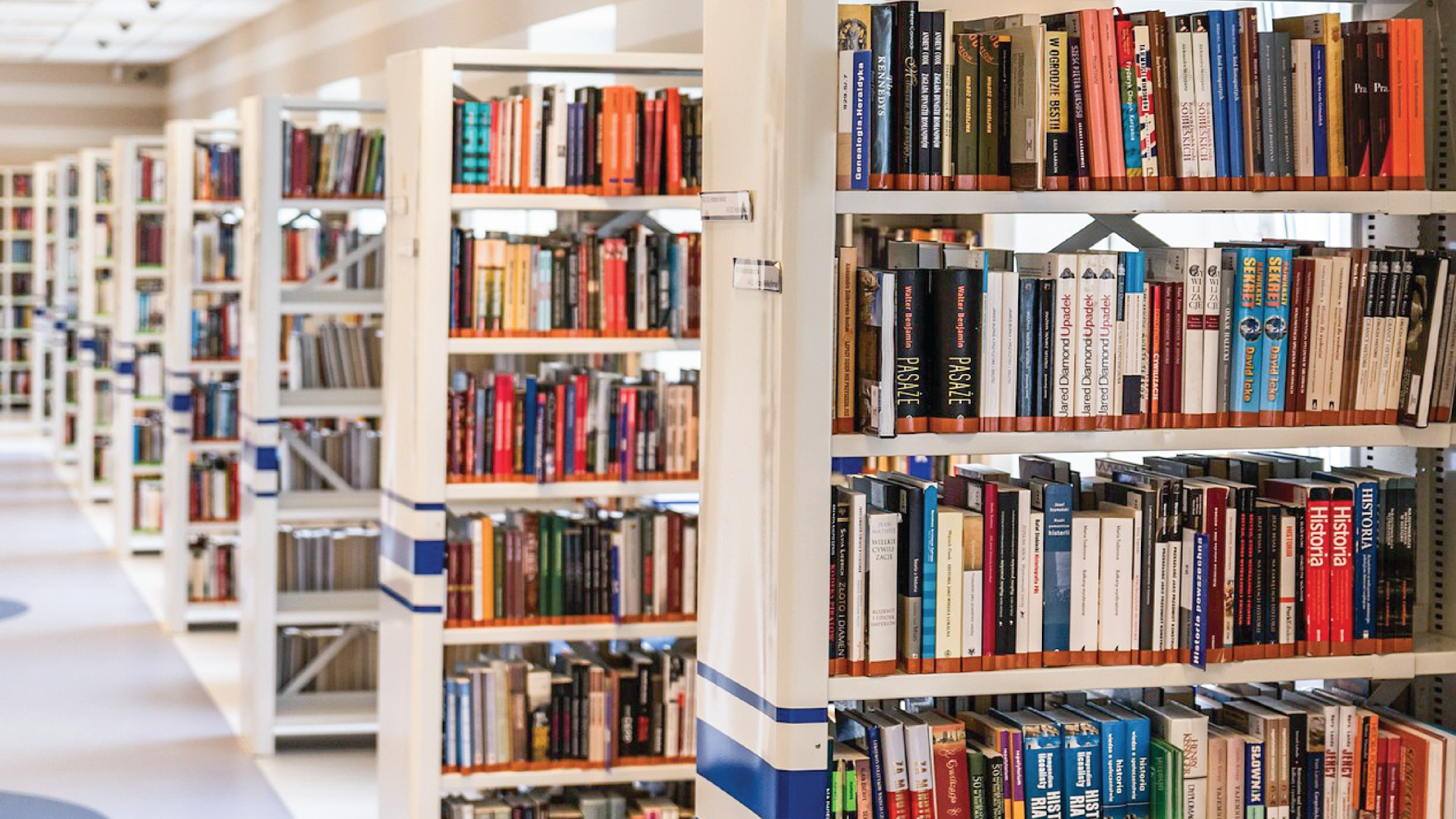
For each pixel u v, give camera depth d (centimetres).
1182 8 400
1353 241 337
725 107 286
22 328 1852
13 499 1289
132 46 1602
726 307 288
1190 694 308
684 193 450
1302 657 291
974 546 271
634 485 454
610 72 453
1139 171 273
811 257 258
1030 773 277
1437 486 317
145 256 1022
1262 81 279
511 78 740
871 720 277
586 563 451
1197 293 279
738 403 281
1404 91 288
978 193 267
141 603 925
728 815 288
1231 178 279
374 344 660
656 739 451
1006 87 267
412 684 444
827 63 257
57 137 1838
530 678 444
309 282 644
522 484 448
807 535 260
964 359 267
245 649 654
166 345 859
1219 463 306
